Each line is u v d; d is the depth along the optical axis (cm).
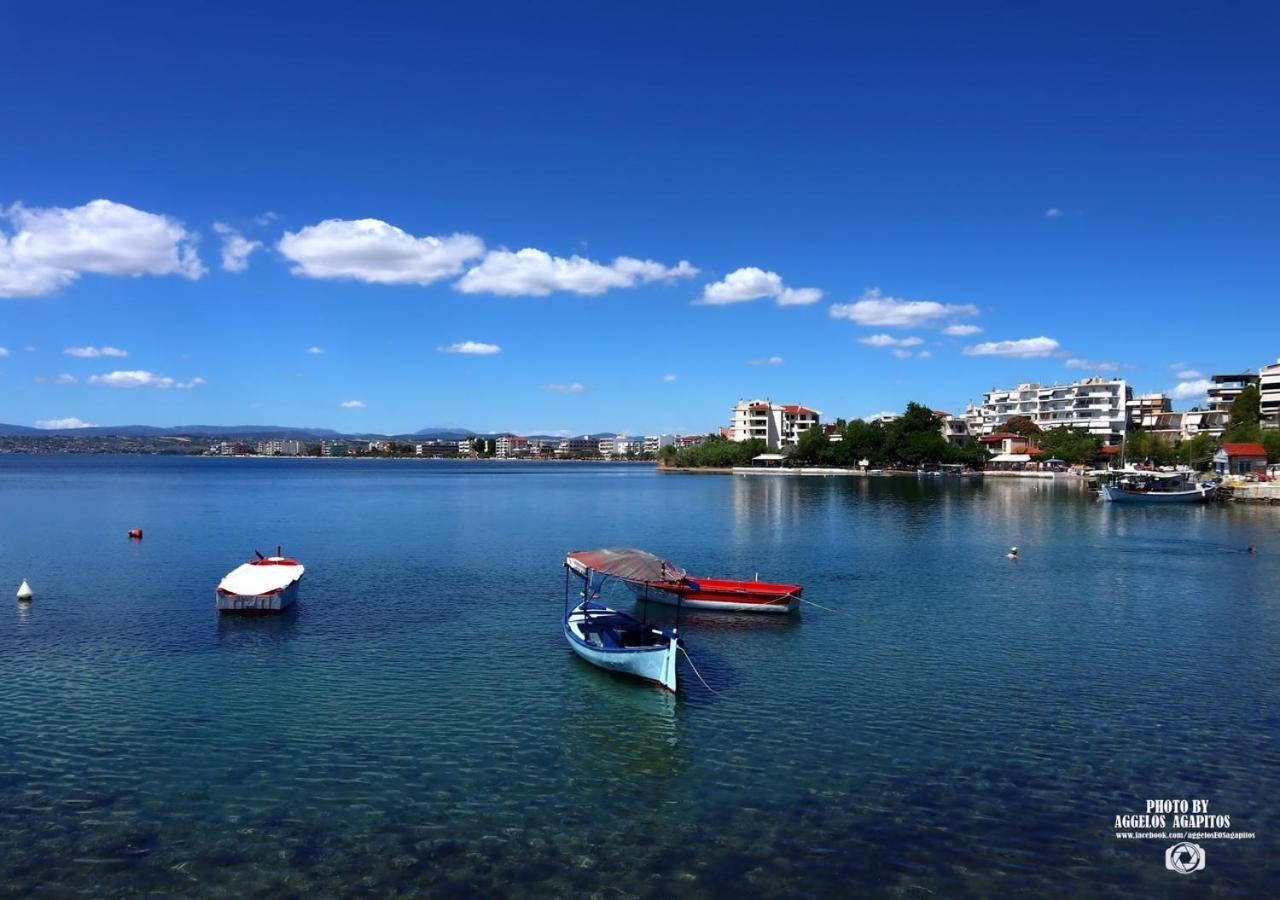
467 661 2936
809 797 1892
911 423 18962
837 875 1577
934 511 9294
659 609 3912
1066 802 1877
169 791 1881
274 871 1565
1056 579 4734
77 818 1753
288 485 15075
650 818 1786
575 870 1581
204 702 2483
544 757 2102
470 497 11875
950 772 2028
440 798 1864
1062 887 1551
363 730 2269
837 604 4028
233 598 3609
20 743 2147
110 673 2764
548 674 2794
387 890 1510
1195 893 1538
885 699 2572
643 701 2536
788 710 2469
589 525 7700
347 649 3084
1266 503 10219
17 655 2977
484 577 4656
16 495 11425
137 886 1513
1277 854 1667
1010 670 2888
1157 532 7144
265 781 1939
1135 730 2306
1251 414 15838
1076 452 18062
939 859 1638
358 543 6206
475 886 1525
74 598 3984
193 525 7475
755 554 5753
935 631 3475
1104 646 3212
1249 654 3088
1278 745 2205
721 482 16762
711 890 1525
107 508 9294
